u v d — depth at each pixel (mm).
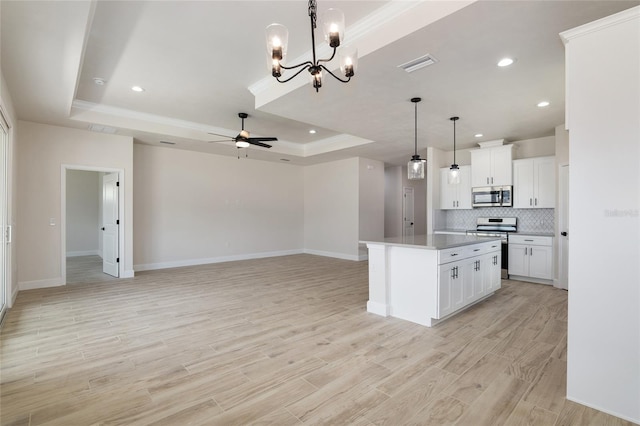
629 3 2096
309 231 9344
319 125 5062
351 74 2195
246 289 5082
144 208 6723
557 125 5109
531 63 2986
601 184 1974
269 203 8719
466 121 4852
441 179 6914
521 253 5609
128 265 5980
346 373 2449
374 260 3900
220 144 6633
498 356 2732
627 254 1901
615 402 1939
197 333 3258
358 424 1858
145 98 4676
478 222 6477
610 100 1935
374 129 5316
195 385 2283
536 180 5605
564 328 3379
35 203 5055
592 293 2018
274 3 2553
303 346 2943
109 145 5738
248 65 3621
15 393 2170
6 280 3943
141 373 2451
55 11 2242
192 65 3617
